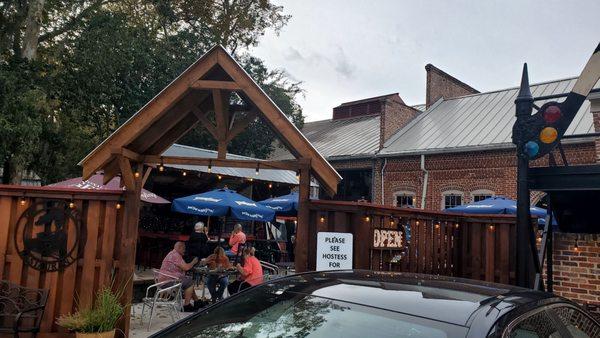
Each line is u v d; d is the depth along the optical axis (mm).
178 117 6652
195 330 2631
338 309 2479
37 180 23922
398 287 2730
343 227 6703
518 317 2377
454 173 19406
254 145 27812
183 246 9297
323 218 6684
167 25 26391
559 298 2945
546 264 8164
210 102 7066
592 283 7648
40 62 17281
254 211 12719
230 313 2736
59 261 5969
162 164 6820
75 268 5996
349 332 2287
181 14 26531
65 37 20172
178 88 6242
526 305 2559
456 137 20250
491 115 21203
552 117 5895
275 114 6375
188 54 25328
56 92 19469
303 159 6465
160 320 8359
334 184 6484
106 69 19812
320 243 6477
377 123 27547
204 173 17078
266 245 17125
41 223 5992
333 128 29609
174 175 17609
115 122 22641
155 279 9148
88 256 6023
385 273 3209
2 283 5812
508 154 18047
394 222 7344
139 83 23312
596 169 5836
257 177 18672
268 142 28219
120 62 20109
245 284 8945
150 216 16672
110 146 6129
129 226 6109
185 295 9250
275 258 17578
